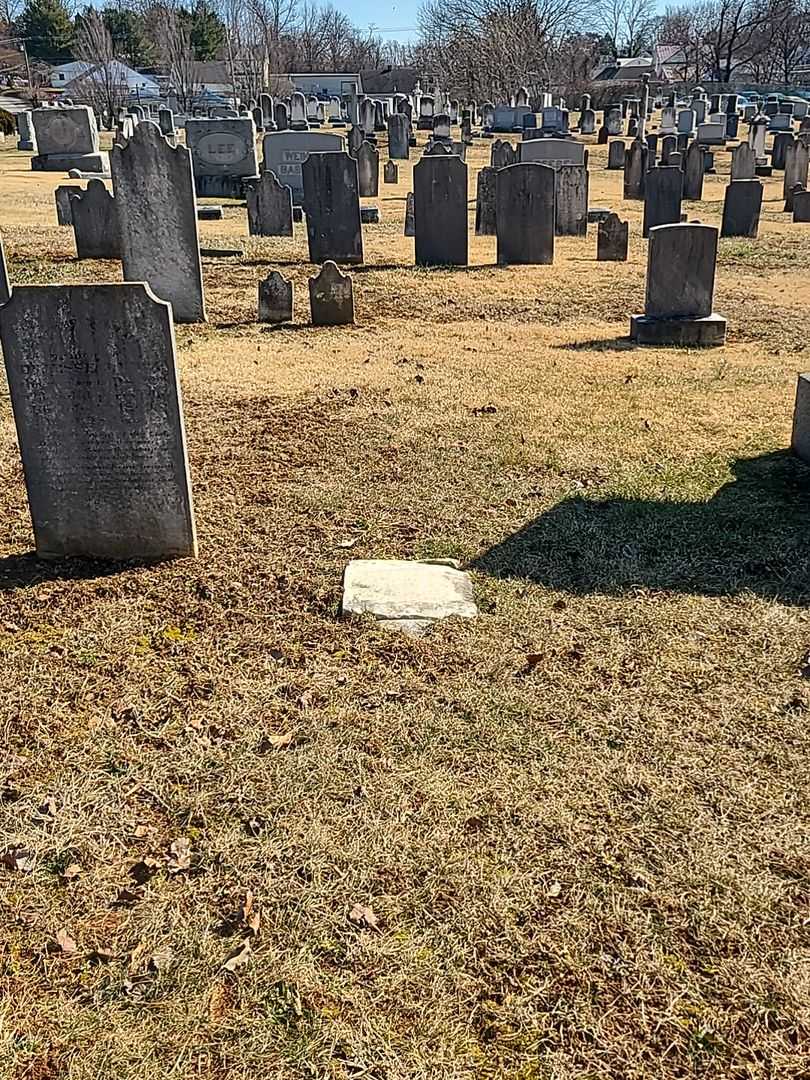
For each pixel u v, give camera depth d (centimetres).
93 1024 257
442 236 1439
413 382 848
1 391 819
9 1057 248
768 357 935
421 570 496
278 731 374
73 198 1388
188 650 430
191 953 278
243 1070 245
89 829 325
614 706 389
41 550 508
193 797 339
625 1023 258
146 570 502
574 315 1148
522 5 6569
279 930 286
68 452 484
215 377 867
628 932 284
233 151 2309
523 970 273
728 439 696
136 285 451
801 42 8400
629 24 9394
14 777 349
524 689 400
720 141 3956
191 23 8088
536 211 1435
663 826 325
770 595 475
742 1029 256
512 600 471
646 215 1716
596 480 621
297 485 618
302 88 7994
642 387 827
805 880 303
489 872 306
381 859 312
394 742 368
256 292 1262
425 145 3988
